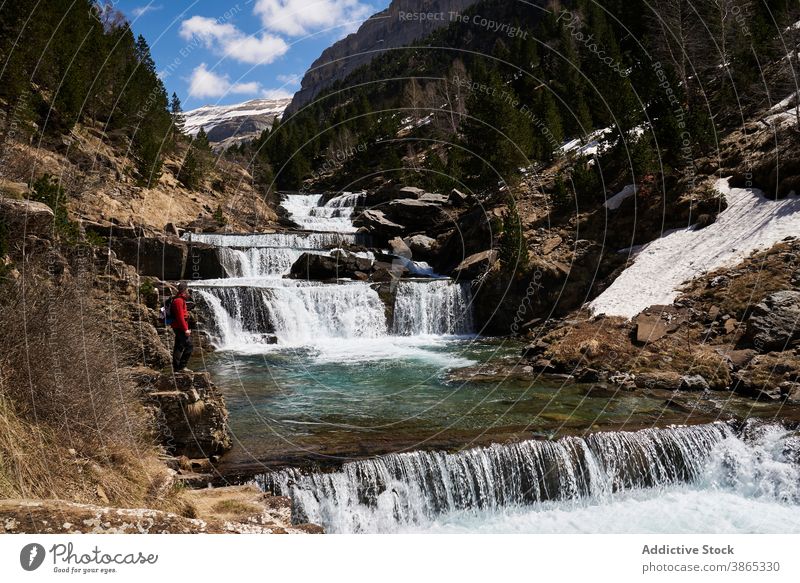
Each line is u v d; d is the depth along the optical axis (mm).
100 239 17578
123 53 40156
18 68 28828
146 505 6605
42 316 7082
